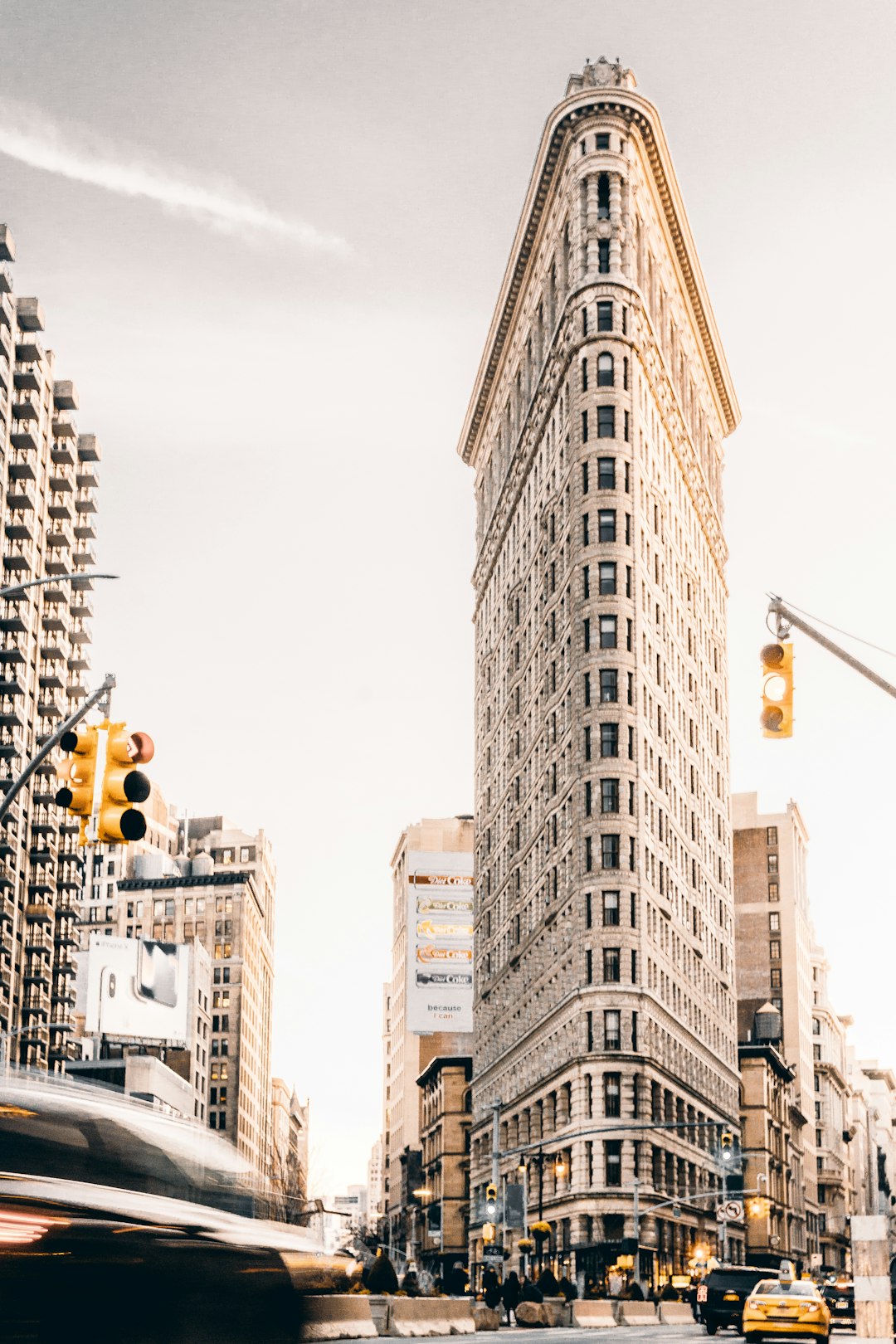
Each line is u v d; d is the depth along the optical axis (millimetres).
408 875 174750
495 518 145375
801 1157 176625
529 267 130000
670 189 121250
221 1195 14336
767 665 22953
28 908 126875
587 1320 64750
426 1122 180625
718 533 151875
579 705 105125
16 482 125625
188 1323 12898
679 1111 109562
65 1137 12320
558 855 110188
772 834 193500
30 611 126562
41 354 132750
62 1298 11211
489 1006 139000
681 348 133750
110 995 150000
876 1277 45094
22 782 21359
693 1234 111875
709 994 128500
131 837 20844
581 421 109875
